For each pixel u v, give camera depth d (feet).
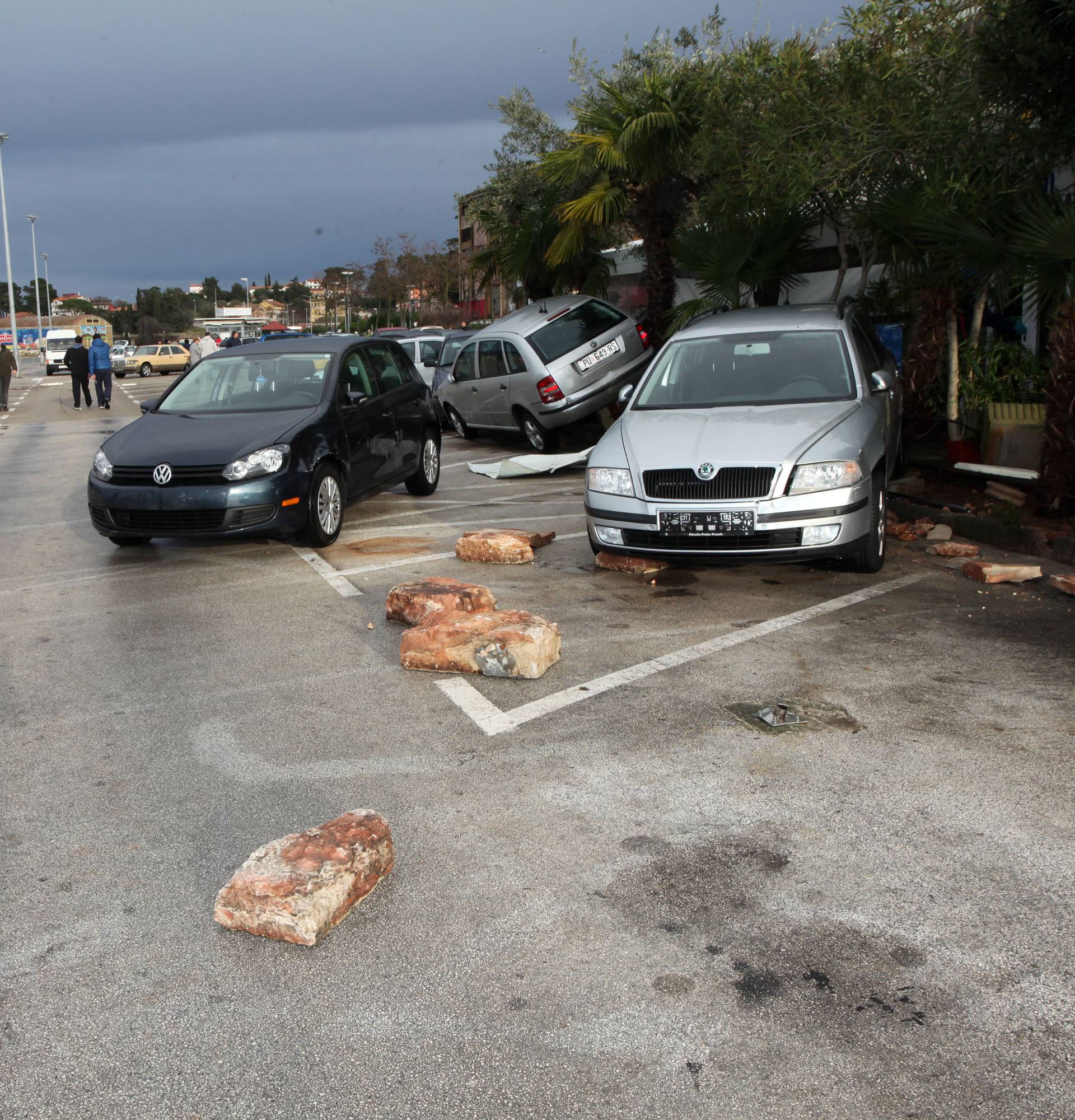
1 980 9.37
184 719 15.52
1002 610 19.62
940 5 28.91
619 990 8.92
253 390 29.43
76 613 21.90
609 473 21.56
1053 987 8.79
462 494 36.52
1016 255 27.09
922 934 9.56
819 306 26.99
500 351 46.85
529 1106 7.66
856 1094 7.67
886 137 30.45
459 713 15.35
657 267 51.21
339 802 12.62
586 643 18.38
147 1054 8.37
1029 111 26.84
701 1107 7.59
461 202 73.26
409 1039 8.43
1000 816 11.69
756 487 20.16
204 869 11.19
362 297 214.28
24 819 12.44
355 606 21.58
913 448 37.09
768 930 9.71
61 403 100.94
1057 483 25.44
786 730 14.26
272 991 9.12
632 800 12.39
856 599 20.59
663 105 45.68
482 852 11.32
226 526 25.20
